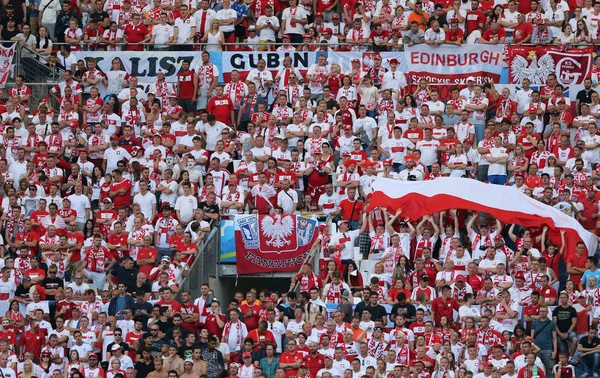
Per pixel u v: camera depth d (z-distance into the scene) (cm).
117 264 8181
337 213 8512
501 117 9581
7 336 7562
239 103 9788
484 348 7212
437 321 7450
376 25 10269
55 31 10606
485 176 9075
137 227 8294
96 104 9750
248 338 7219
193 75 10012
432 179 8394
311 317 7494
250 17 10644
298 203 8906
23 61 10162
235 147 9331
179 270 7906
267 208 8719
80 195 8744
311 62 10106
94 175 9138
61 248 8262
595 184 8944
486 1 10406
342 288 7738
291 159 8981
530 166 8769
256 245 8406
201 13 10525
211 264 8369
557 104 9612
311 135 9181
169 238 8306
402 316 7294
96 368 7194
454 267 7825
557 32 10288
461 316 7406
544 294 7656
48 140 9356
